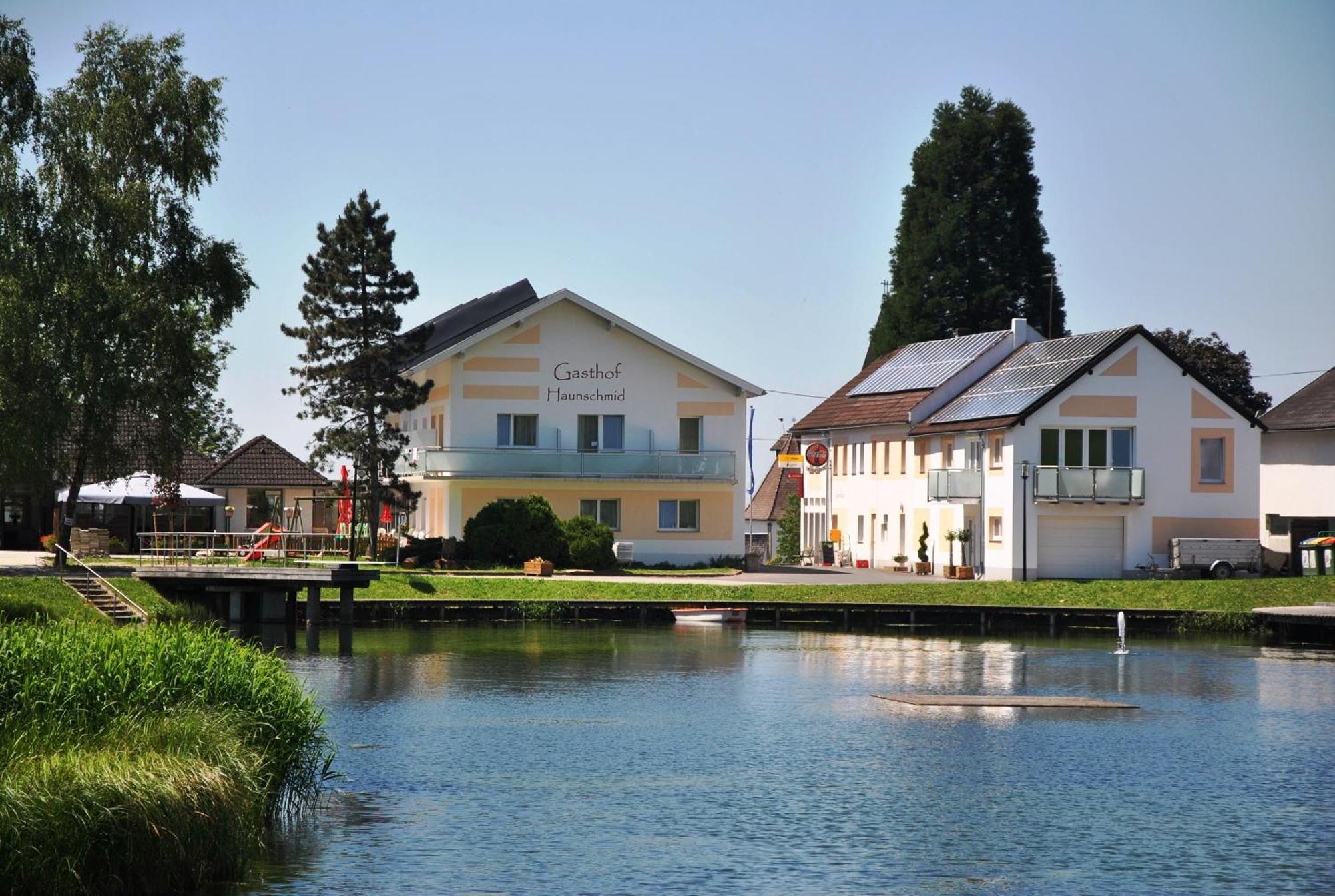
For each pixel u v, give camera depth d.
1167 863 21.08
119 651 22.22
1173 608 55.69
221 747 20.31
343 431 64.56
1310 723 32.97
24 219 50.62
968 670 42.16
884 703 35.59
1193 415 64.12
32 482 50.59
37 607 42.66
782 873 20.36
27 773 17.69
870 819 23.50
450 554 63.62
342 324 64.81
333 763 27.09
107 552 63.56
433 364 67.75
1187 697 37.06
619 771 26.97
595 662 42.78
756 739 30.39
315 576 45.47
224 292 54.50
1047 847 21.91
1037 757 28.72
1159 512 63.69
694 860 20.94
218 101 55.09
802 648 47.53
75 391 51.06
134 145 53.44
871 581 62.69
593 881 19.83
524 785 25.56
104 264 52.69
